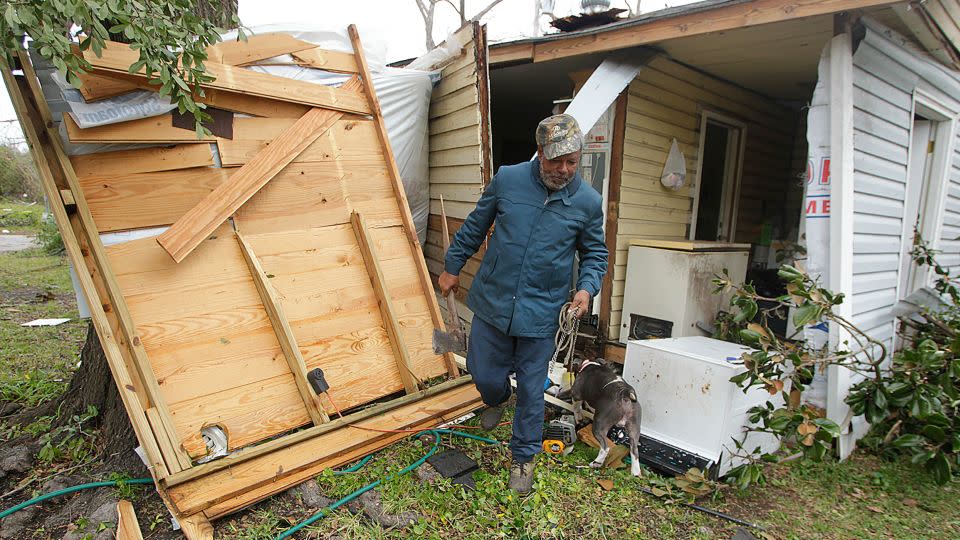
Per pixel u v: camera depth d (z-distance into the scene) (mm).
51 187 2490
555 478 2846
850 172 3375
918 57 4152
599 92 4066
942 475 2986
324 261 3271
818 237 3518
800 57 4457
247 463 2570
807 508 2863
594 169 4770
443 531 2404
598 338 4883
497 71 5371
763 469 3211
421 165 4824
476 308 2773
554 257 2586
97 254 2514
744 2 3273
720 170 5941
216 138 2986
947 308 4570
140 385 2467
